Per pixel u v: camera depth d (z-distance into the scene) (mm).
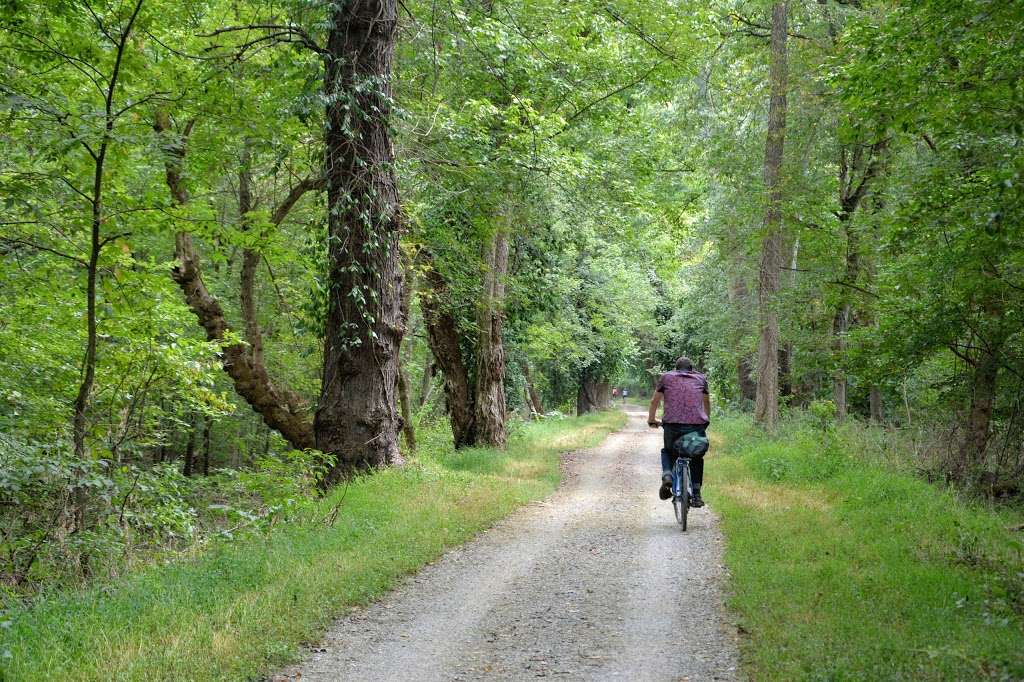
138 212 10500
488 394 22141
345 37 12328
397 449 13188
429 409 28750
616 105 21797
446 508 10914
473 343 22703
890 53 10828
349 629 6145
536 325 32594
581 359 42219
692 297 38688
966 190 10297
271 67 13422
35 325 12664
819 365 25078
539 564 8477
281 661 5367
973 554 7848
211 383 14602
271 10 13508
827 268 23375
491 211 16203
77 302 12156
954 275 12406
